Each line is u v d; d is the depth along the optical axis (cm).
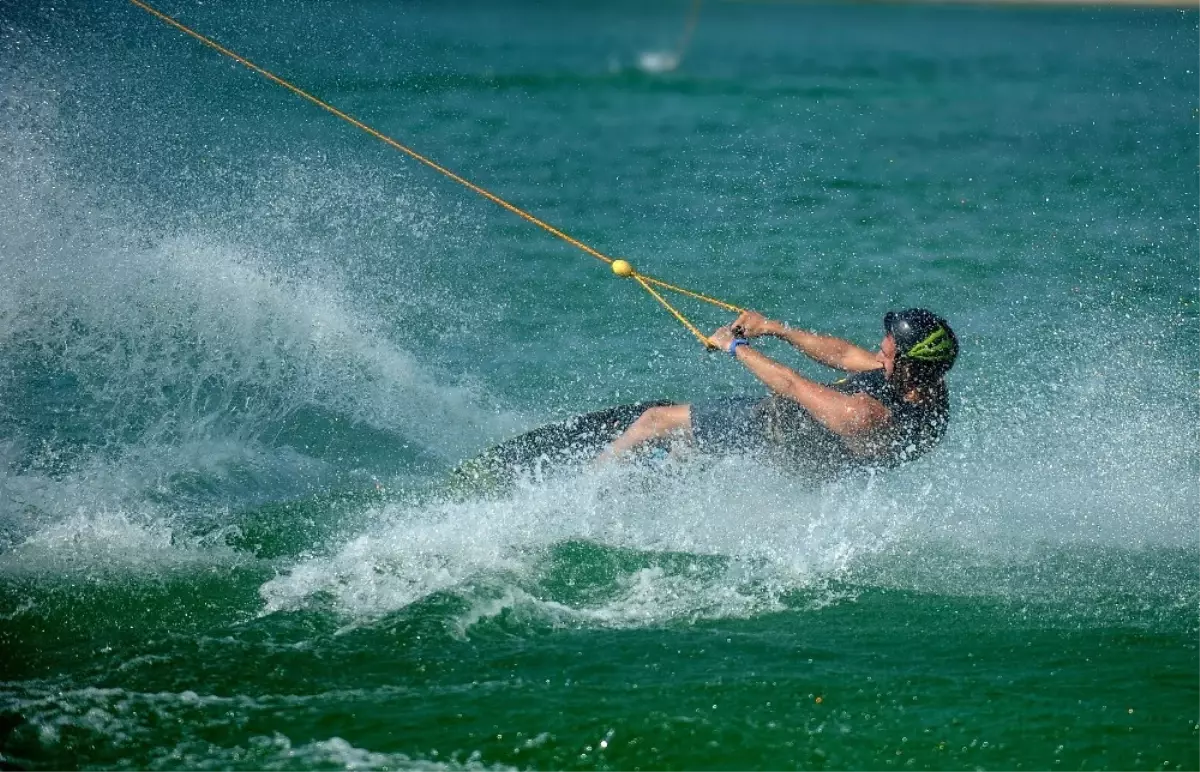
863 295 4072
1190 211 5175
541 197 5197
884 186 5525
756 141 6494
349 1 8462
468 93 7400
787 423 2475
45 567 2314
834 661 2005
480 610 2172
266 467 2800
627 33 12312
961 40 12988
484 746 1783
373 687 1933
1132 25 15038
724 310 3916
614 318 3828
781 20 15262
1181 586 2270
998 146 6475
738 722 1836
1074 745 1783
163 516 2542
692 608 2195
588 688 1920
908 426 2373
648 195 5294
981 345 3572
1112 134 6806
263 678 1955
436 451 2936
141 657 2019
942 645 2058
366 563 2344
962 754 1769
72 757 1750
